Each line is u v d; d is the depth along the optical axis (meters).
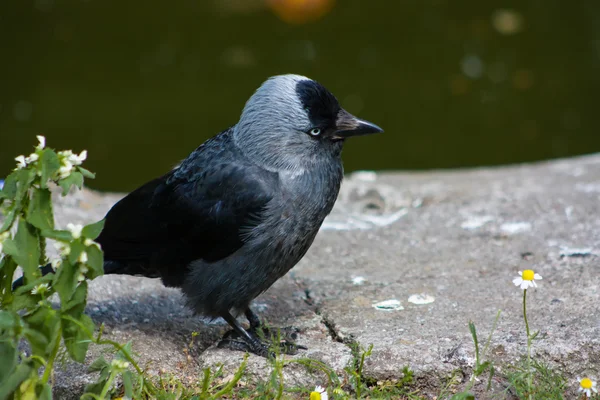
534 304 9.04
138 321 9.13
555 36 23.02
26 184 6.68
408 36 23.38
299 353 8.30
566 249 10.45
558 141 18.55
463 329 8.54
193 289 8.79
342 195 13.00
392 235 11.40
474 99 20.28
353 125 8.87
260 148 8.72
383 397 7.72
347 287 9.80
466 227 11.45
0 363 6.52
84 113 19.75
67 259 6.63
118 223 8.90
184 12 25.39
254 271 8.63
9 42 23.58
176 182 8.84
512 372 7.86
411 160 17.98
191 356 8.59
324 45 22.88
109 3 26.28
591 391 7.28
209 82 21.00
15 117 19.59
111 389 7.47
